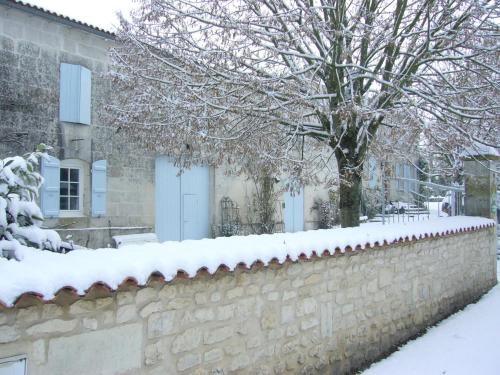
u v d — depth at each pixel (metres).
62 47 9.71
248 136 6.67
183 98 6.22
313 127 7.32
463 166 9.75
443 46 6.77
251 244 3.73
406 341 5.82
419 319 6.22
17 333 2.27
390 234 5.47
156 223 11.85
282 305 3.92
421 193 9.52
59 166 9.63
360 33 6.42
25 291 2.18
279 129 6.81
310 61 6.85
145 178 11.28
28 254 2.63
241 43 6.00
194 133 6.34
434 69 6.72
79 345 2.52
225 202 13.28
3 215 2.70
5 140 8.84
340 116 5.89
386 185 7.67
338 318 4.59
